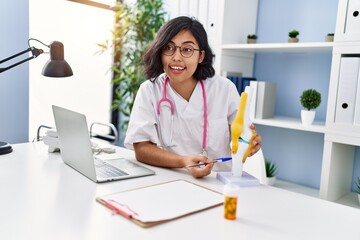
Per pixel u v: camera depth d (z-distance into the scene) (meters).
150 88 1.33
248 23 2.13
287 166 2.13
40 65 2.21
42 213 0.73
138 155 1.22
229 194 0.73
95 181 0.96
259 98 1.88
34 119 2.24
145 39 2.46
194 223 0.71
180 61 1.20
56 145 1.26
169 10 2.55
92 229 0.67
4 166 1.09
